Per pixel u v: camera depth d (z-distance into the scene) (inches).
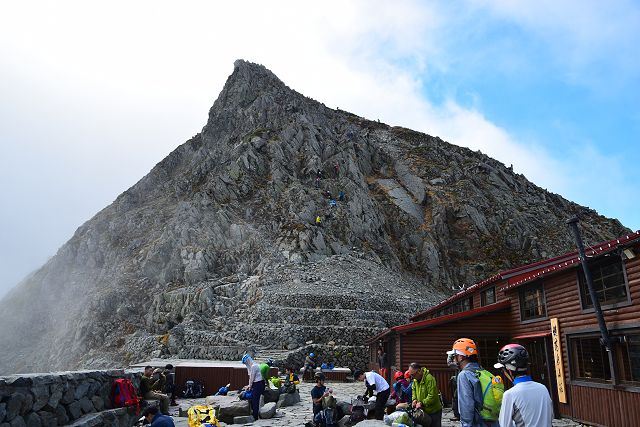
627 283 533.3
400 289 2242.9
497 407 213.2
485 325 860.0
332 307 1812.3
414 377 386.6
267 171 3051.2
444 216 3161.9
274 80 4714.6
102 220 2987.2
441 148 4279.0
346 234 2637.8
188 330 1689.2
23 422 305.7
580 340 634.2
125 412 444.1
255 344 1611.7
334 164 3230.8
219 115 4143.7
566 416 655.8
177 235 2346.2
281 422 582.9
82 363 1713.8
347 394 922.7
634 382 517.7
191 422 460.4
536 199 3860.7
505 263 2935.5
